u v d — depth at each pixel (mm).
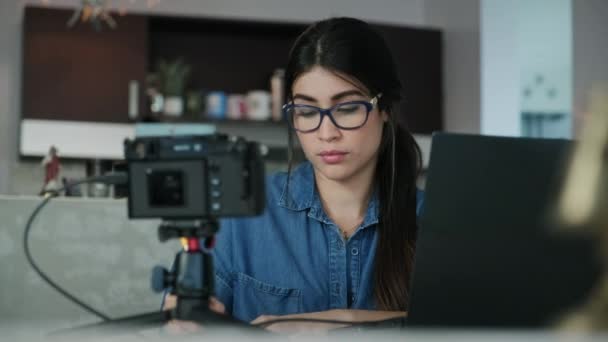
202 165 638
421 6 4871
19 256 1227
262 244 1179
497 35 4219
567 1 4801
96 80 3959
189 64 4359
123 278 1274
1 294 1218
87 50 3959
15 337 579
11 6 4188
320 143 1062
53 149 2018
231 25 4207
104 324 645
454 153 699
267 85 4445
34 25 3928
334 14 4676
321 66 1039
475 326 691
